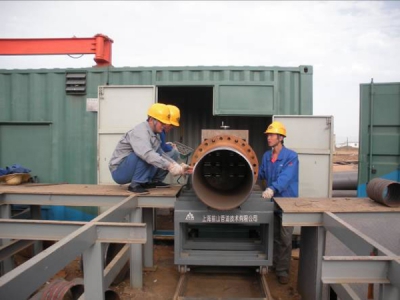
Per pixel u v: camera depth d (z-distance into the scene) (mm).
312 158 4746
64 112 5230
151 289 3494
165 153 3807
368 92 4957
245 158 2377
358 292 2992
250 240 3258
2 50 5691
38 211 4773
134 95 4758
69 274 3924
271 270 4020
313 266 2828
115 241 2229
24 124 5371
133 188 3262
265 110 4836
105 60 5445
